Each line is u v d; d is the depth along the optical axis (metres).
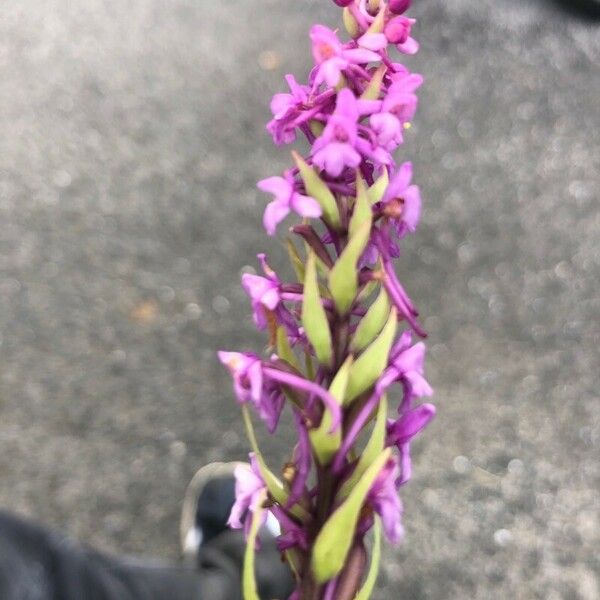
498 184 0.62
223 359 0.14
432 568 0.38
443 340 0.49
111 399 0.46
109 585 0.32
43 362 0.48
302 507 0.14
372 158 0.12
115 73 0.76
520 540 0.39
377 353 0.13
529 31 0.81
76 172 0.63
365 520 0.14
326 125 0.13
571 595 0.37
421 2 0.85
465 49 0.78
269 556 0.39
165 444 0.44
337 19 0.84
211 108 0.71
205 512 0.41
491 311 0.51
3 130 0.68
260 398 0.14
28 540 0.32
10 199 0.60
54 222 0.58
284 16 0.85
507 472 0.42
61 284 0.53
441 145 0.66
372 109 0.13
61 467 0.42
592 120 0.69
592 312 0.51
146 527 0.40
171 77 0.75
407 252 0.56
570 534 0.40
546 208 0.60
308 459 0.13
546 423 0.45
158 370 0.48
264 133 0.67
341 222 0.13
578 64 0.77
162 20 0.85
